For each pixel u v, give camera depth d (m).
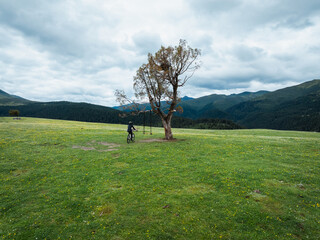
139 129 56.78
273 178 13.41
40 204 11.13
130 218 9.37
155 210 9.92
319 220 8.77
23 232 8.70
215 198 10.89
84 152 22.75
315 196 10.91
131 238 8.04
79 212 10.21
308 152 20.84
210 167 16.03
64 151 22.95
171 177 14.22
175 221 9.01
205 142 28.22
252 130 55.03
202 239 7.86
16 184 13.97
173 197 11.18
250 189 11.87
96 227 8.89
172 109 31.36
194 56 31.11
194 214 9.49
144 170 16.03
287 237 7.82
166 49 31.28
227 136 37.41
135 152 22.41
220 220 8.98
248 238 7.81
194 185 12.76
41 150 22.97
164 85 32.12
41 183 14.04
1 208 10.74
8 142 25.88
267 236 7.89
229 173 14.45
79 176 15.20
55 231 8.73
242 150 22.20
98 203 10.91
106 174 15.41
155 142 29.30
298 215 9.20
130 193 11.91
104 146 26.64
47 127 46.56
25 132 35.78
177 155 20.61
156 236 8.08
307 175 13.81
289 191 11.41
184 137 35.19
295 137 35.34
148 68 32.34
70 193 12.35
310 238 7.73
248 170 15.02
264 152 20.94
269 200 10.51
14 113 90.12
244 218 9.05
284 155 19.48
